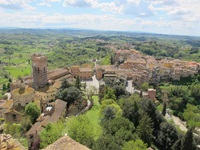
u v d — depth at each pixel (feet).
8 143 109.60
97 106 491.31
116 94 537.65
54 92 534.37
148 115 374.02
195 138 436.76
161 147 380.37
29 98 464.65
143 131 330.13
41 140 300.81
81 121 300.61
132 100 431.84
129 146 258.37
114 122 322.55
